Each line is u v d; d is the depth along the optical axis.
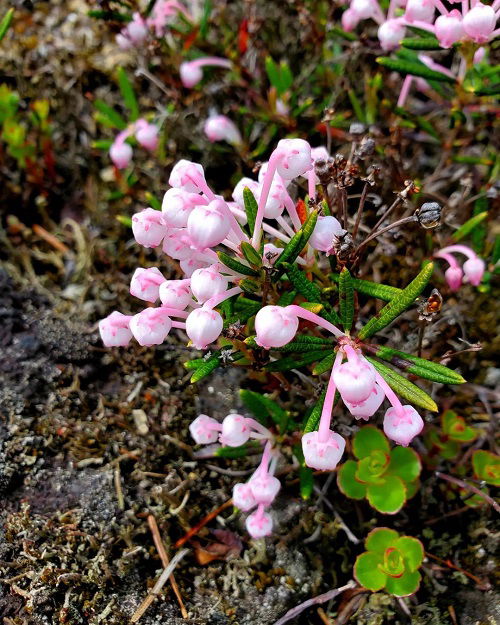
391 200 0.17
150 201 0.17
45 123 0.19
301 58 0.21
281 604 0.14
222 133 0.18
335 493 0.15
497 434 0.16
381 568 0.13
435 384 0.16
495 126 0.19
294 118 0.19
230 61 0.19
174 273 0.18
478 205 0.17
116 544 0.14
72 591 0.13
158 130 0.19
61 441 0.15
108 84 0.21
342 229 0.12
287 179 0.11
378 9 0.16
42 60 0.21
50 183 0.20
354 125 0.14
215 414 0.16
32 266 0.19
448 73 0.16
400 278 0.16
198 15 0.21
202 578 0.14
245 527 0.15
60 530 0.14
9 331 0.16
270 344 0.10
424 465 0.15
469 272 0.15
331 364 0.12
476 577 0.14
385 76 0.20
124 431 0.16
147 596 0.14
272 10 0.21
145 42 0.19
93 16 0.18
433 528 0.15
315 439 0.11
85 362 0.16
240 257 0.12
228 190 0.19
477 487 0.15
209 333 0.10
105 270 0.18
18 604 0.13
